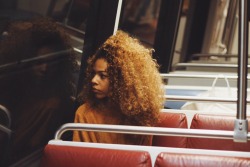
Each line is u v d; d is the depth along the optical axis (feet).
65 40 8.38
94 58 6.35
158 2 14.08
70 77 8.82
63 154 5.08
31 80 7.62
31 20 7.22
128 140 6.28
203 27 17.48
